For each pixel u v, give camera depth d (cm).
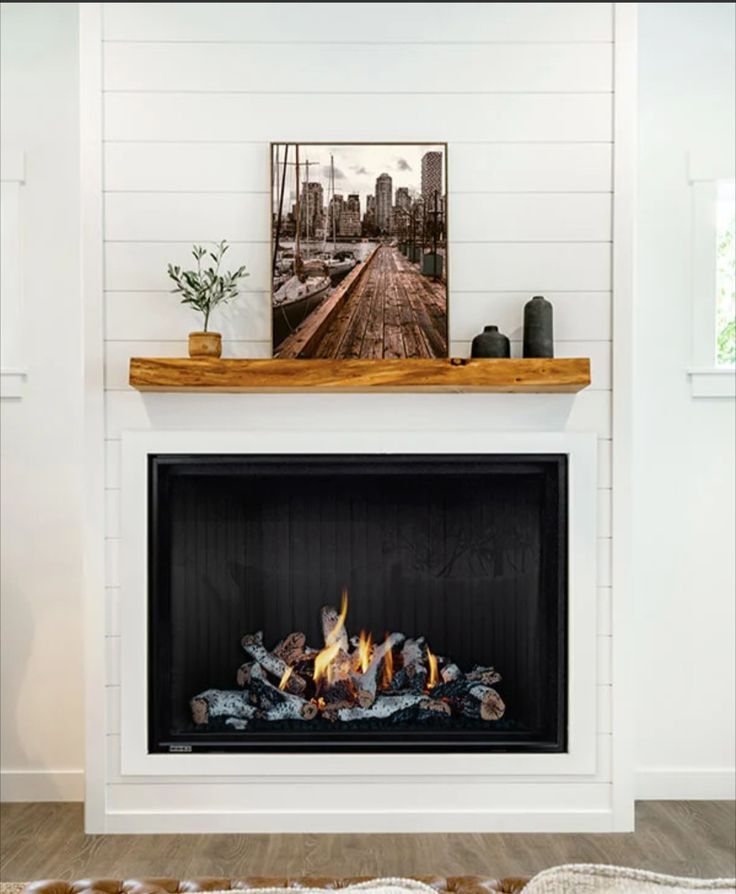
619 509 299
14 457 333
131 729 298
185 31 298
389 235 298
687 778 334
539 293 300
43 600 334
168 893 122
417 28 299
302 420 299
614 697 299
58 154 331
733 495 335
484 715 305
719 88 334
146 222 298
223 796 300
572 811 300
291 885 126
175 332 299
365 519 313
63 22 332
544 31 299
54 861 276
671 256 333
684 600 336
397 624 313
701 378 334
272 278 297
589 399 300
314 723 307
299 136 299
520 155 299
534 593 307
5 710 335
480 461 300
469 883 124
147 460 298
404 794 301
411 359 284
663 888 89
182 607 308
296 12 299
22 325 332
